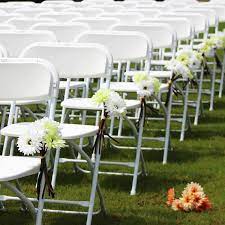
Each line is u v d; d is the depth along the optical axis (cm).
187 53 842
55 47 653
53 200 575
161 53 1182
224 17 1397
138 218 582
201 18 1128
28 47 655
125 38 762
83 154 544
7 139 582
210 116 1037
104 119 538
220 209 602
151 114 1009
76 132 554
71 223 579
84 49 652
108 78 663
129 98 1162
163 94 1177
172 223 568
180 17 1083
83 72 654
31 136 431
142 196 645
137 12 1160
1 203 613
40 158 448
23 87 529
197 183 680
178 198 628
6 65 526
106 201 629
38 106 1084
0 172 441
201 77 987
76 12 1149
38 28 889
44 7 1417
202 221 571
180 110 1070
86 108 675
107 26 988
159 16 1114
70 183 693
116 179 704
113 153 812
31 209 455
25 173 443
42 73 527
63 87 852
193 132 926
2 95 530
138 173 699
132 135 906
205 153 809
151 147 838
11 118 624
